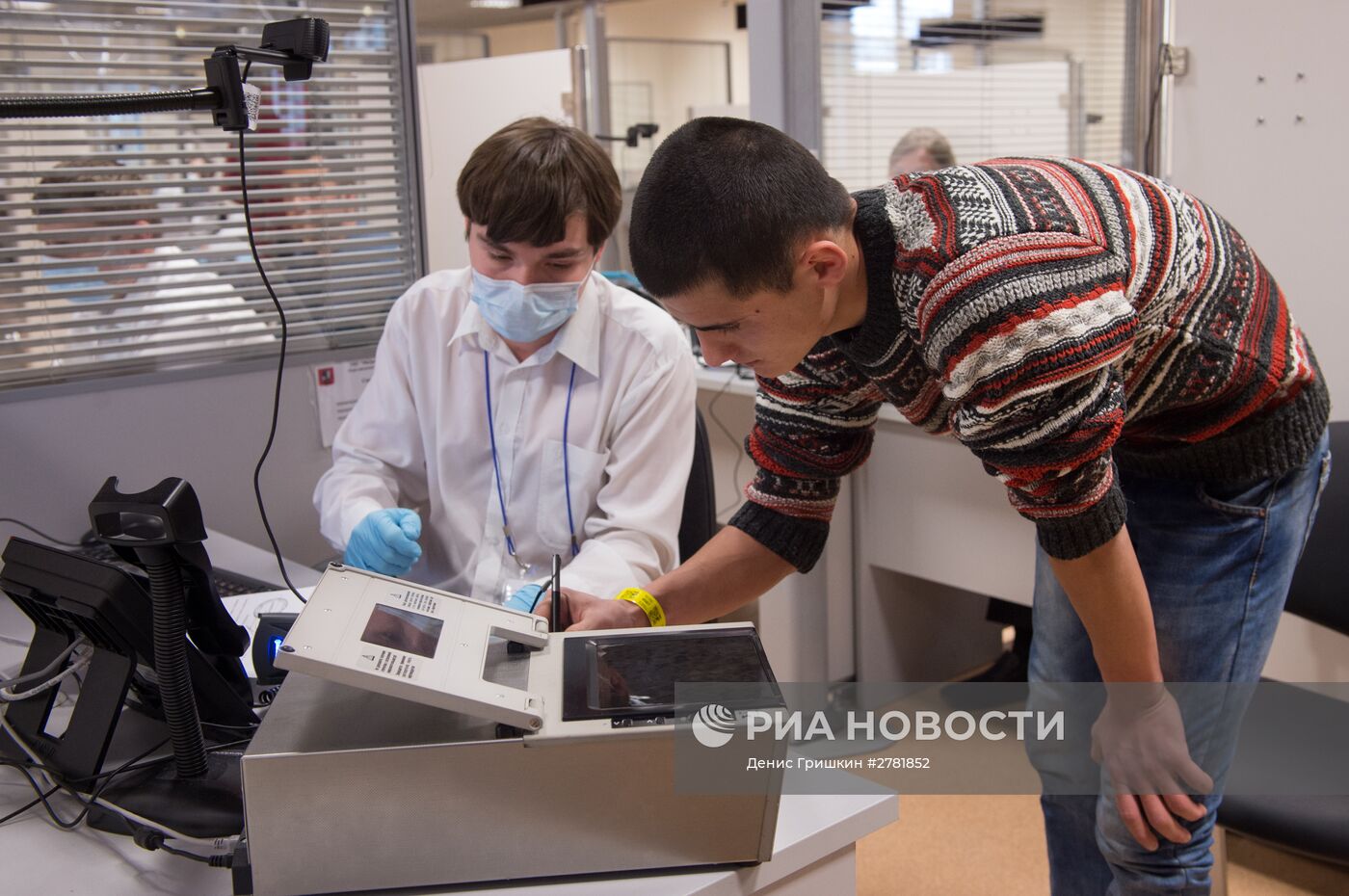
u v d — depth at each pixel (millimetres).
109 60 1691
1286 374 1171
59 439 1683
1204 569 1251
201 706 1065
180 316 1791
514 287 1513
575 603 1161
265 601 1481
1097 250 957
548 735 833
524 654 953
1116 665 1103
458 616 960
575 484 1653
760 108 2600
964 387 941
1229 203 2375
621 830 867
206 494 1830
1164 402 1138
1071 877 1452
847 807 975
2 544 1642
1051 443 945
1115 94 3008
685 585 1255
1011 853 2176
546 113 2885
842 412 1244
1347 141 2156
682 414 1654
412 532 1442
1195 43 2373
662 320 1673
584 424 1656
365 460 1725
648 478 1626
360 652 841
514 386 1667
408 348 1708
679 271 926
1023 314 896
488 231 1479
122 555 981
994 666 3043
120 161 1713
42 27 1631
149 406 1754
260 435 1869
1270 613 1278
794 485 1283
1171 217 1080
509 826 852
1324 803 1564
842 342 1088
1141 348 1090
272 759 812
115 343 1741
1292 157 2246
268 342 1874
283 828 827
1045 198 982
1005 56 3094
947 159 2967
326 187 1903
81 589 978
